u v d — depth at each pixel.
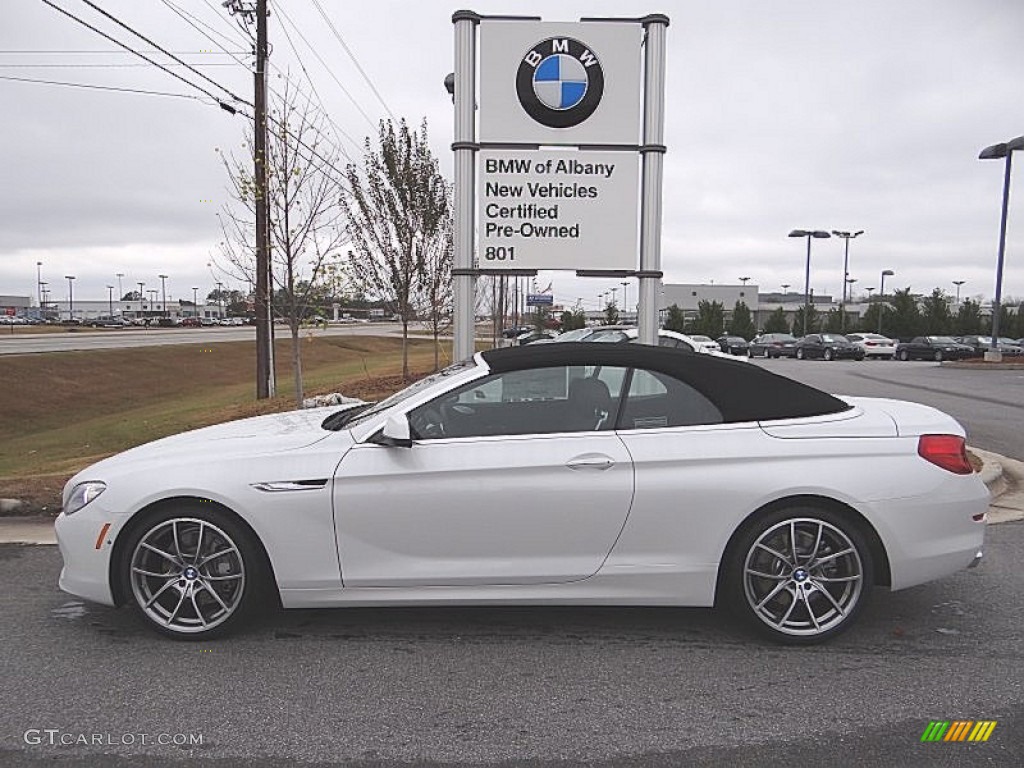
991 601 5.01
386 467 4.26
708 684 3.90
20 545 6.24
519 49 8.66
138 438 15.39
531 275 9.35
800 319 69.12
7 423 24.67
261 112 14.19
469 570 4.28
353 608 4.72
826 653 4.25
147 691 3.83
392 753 3.31
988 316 60.34
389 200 16.23
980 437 11.84
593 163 8.73
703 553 4.26
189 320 116.00
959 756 3.28
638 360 4.48
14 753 3.29
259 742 3.39
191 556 4.36
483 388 4.46
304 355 45.91
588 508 4.24
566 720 3.57
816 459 4.26
